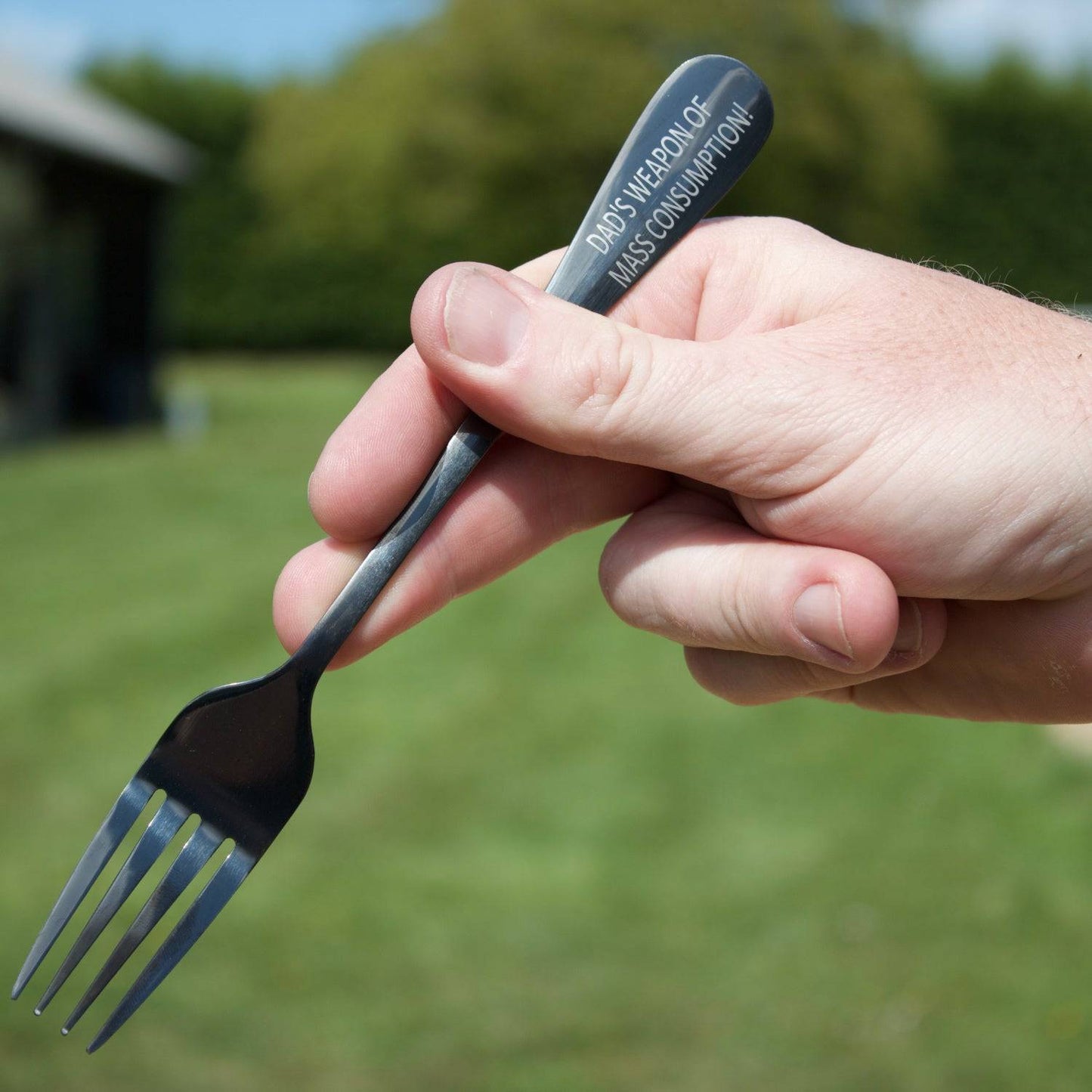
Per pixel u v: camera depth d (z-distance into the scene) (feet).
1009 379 1.11
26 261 10.07
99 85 20.03
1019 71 17.81
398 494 1.20
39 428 10.43
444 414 1.20
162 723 3.92
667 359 1.11
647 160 1.21
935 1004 2.37
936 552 1.11
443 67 17.16
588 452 1.13
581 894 2.81
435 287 1.11
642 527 1.21
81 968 2.54
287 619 1.21
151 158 11.78
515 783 3.43
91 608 5.38
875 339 1.12
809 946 2.58
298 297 20.43
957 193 17.90
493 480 1.22
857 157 15.42
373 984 2.49
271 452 10.27
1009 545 1.11
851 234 15.88
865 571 1.09
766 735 3.75
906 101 16.11
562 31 16.33
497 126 16.87
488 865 2.96
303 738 1.17
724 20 15.07
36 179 10.03
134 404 11.64
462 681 4.38
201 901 1.15
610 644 4.85
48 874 2.89
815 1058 2.25
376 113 19.17
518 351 1.11
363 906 2.77
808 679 1.22
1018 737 3.59
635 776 3.47
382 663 4.61
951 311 1.14
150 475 8.96
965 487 1.10
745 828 3.14
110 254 11.75
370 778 3.49
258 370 18.70
